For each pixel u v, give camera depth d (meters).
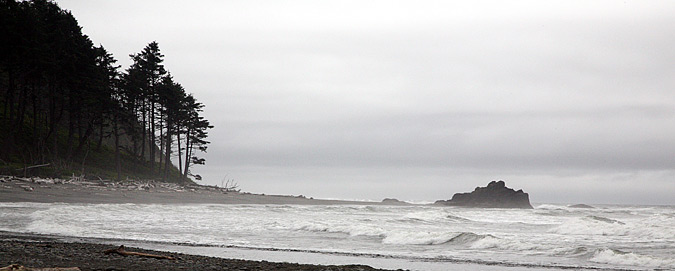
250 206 47.38
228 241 23.73
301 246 22.62
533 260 19.27
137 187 55.59
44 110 61.91
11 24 60.19
